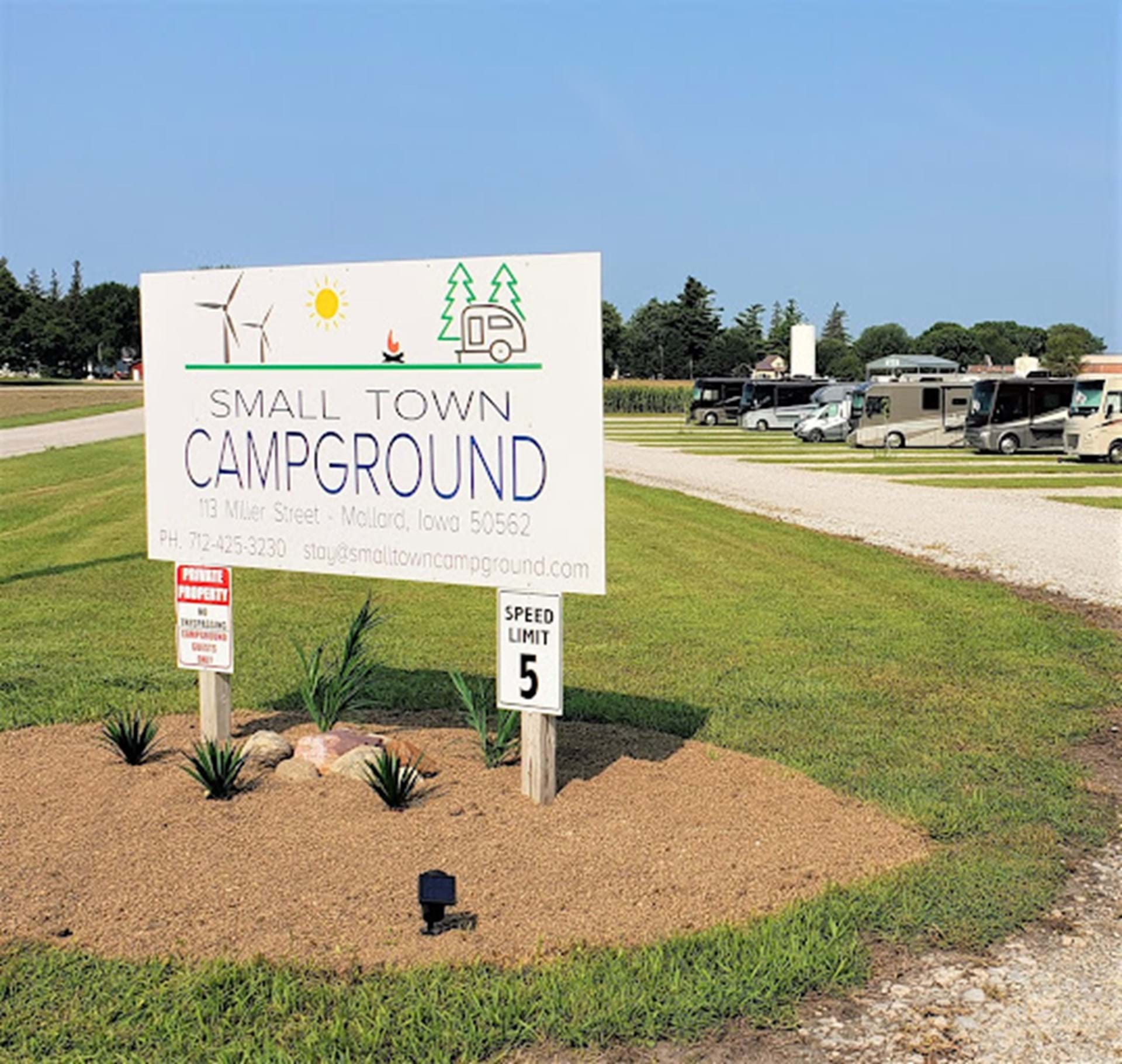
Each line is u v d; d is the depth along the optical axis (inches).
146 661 359.6
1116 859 214.5
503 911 184.9
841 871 202.4
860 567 569.9
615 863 201.8
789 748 275.1
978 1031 156.6
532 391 227.1
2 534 690.2
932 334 5049.2
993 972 171.9
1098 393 1427.2
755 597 487.2
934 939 180.9
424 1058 148.5
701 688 333.1
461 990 161.9
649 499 922.1
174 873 196.1
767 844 212.2
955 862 207.6
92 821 217.2
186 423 260.7
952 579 534.6
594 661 368.5
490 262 228.1
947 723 298.4
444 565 238.7
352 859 201.5
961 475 1208.8
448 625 424.5
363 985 163.2
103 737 263.0
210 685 264.1
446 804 225.1
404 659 366.3
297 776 236.8
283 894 189.5
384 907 185.5
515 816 220.5
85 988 163.6
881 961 174.7
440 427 236.4
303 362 248.1
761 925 180.5
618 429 2381.9
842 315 6565.0
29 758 256.1
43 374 5880.9
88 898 188.7
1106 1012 161.3
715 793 238.2
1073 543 663.8
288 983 163.3
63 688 322.7
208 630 262.4
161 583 514.0
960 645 392.5
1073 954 177.5
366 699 298.5
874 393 1740.9
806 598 484.1
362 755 241.0
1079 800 242.8
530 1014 157.5
